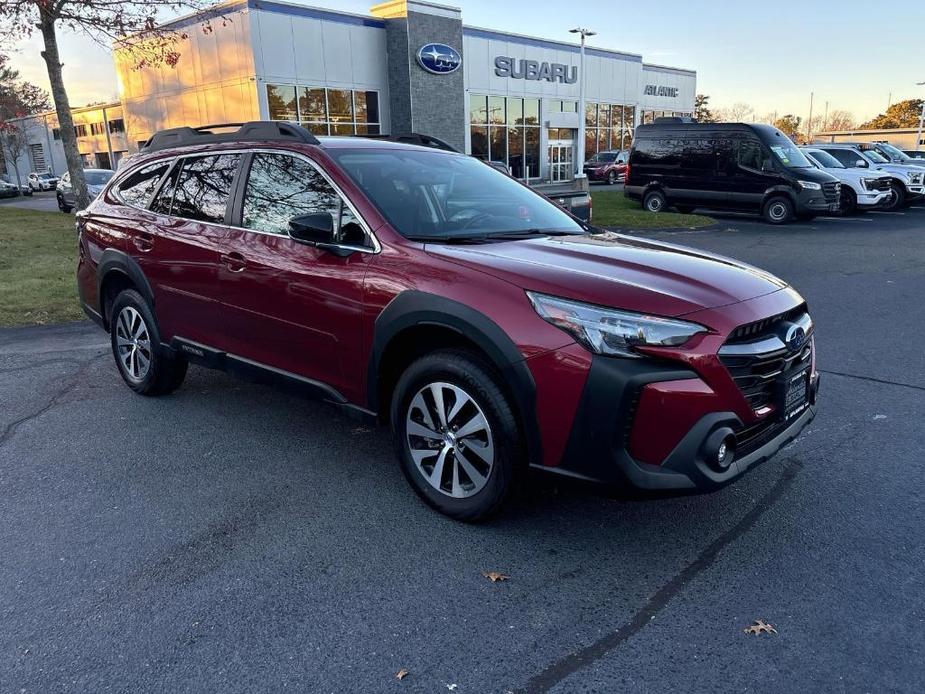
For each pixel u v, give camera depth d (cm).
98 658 243
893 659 239
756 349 285
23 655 245
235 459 407
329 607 271
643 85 4419
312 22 2655
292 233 349
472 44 3234
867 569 293
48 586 285
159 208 472
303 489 369
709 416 269
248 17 2494
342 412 368
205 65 2719
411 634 255
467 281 305
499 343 288
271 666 239
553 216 426
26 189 4584
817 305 796
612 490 276
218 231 420
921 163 2300
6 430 450
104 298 529
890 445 414
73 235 1606
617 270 307
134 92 3100
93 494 364
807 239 1409
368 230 349
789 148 1761
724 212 2031
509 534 323
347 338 349
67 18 1345
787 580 286
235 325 414
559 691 227
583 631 256
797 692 225
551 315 281
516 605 271
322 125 2756
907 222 1702
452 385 314
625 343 267
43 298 851
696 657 242
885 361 581
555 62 3653
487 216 395
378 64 2880
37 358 615
